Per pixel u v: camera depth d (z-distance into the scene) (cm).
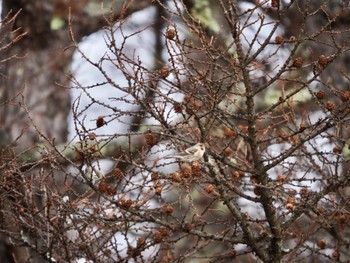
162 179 905
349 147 963
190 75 865
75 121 849
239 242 928
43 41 1602
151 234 1030
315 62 879
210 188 919
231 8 886
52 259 946
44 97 1561
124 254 1084
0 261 1276
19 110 1515
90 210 1016
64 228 911
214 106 854
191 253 974
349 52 1365
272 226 920
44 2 1608
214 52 902
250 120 893
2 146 1484
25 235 1030
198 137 920
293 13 1470
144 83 881
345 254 1127
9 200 941
